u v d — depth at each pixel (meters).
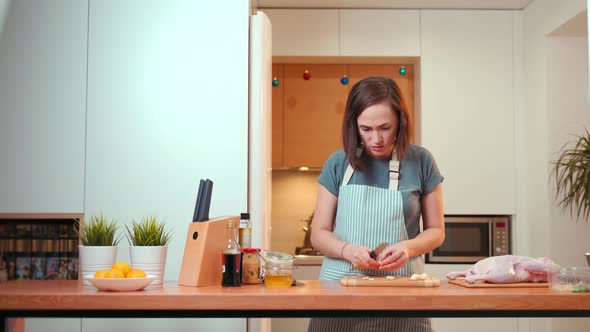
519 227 4.79
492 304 1.83
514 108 4.86
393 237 2.38
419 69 4.89
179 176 2.87
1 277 3.08
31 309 1.83
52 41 2.90
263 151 2.96
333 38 4.85
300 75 5.07
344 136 2.43
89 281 1.95
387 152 2.41
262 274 2.41
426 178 2.48
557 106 4.49
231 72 2.91
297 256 4.84
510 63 4.87
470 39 4.87
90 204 2.86
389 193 2.39
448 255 4.78
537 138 4.61
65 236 3.17
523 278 2.10
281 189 5.27
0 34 2.89
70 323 2.77
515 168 4.84
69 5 2.91
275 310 1.84
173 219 2.86
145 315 1.86
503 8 4.88
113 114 2.89
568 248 4.45
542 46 4.54
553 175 4.45
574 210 4.47
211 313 1.85
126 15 2.92
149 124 2.89
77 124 2.88
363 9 4.88
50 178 2.87
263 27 3.01
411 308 1.82
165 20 2.92
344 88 5.07
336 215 2.53
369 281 2.10
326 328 2.29
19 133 2.87
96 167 2.87
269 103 3.16
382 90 2.34
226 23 2.93
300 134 5.06
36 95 2.88
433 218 2.46
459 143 4.82
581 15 4.02
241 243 2.21
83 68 2.90
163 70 2.90
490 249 4.81
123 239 2.85
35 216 2.86
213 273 2.14
